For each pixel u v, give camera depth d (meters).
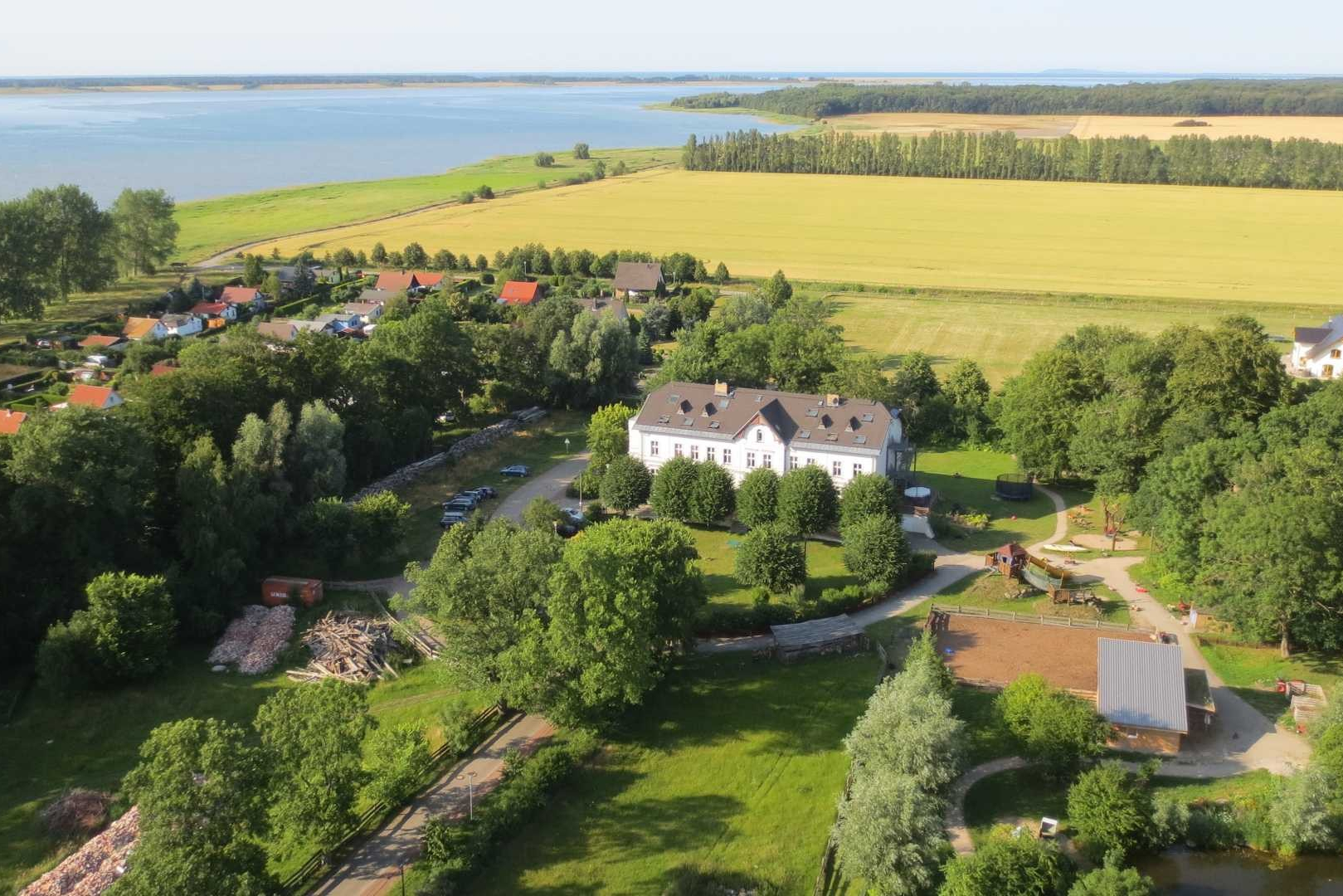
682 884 57.44
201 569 88.19
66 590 83.19
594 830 63.22
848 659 83.25
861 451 109.75
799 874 59.66
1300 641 82.62
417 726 67.88
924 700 64.44
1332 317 191.00
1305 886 57.38
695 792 67.00
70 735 72.25
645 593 71.75
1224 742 70.56
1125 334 142.75
